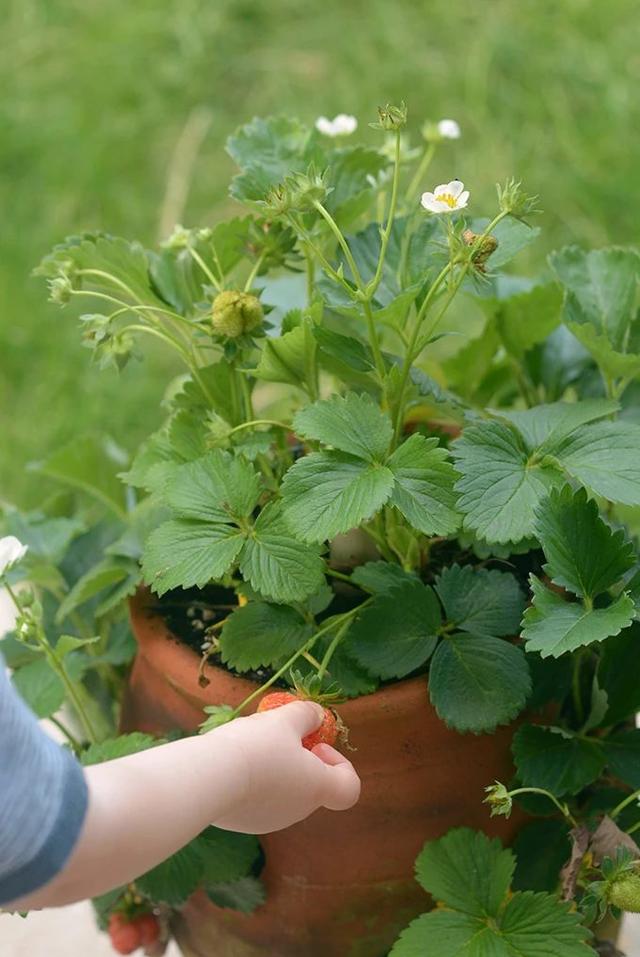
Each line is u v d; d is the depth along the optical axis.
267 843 1.28
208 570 1.22
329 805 1.18
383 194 1.43
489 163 2.56
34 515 1.47
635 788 1.27
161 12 3.02
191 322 1.29
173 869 1.28
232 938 1.34
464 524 1.20
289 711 1.16
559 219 2.43
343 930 1.30
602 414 1.25
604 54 2.81
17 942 1.53
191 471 1.25
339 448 1.21
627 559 1.21
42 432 2.16
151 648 1.30
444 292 1.29
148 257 1.38
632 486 1.21
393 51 2.85
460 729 1.22
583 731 1.28
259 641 1.25
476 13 2.94
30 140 2.72
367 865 1.27
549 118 2.67
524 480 1.22
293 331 1.24
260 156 1.35
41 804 1.06
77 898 1.09
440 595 1.25
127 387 2.22
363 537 1.33
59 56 2.95
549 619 1.18
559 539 1.20
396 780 1.25
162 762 1.11
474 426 1.23
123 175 2.63
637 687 1.28
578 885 1.26
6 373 2.27
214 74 2.85
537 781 1.24
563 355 1.46
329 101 2.73
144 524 1.37
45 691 1.34
